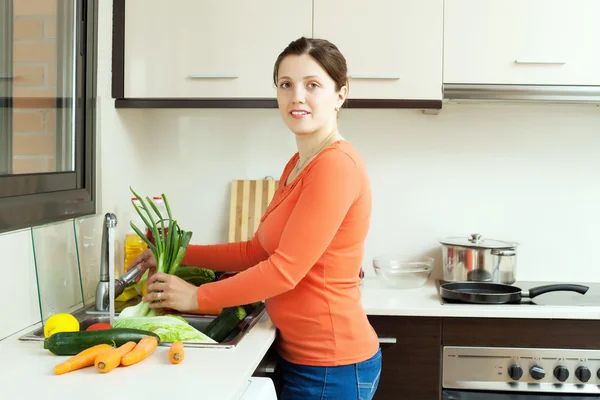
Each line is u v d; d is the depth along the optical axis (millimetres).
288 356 1814
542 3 2355
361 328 1801
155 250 2014
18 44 1867
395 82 2400
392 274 2475
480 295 2240
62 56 2123
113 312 1834
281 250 1675
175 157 2824
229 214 2811
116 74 2463
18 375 1373
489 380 2225
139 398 1228
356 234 1765
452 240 2621
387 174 2764
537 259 2738
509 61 2373
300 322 1761
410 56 2389
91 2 2252
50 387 1293
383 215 2771
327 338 1756
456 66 2385
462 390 2238
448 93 2381
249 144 2801
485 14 2371
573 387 2211
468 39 2381
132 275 2105
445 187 2750
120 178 2520
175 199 2832
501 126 2723
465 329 2225
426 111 2717
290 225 1676
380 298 2348
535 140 2715
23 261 1793
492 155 2732
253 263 2104
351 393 1771
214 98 2443
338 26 2400
